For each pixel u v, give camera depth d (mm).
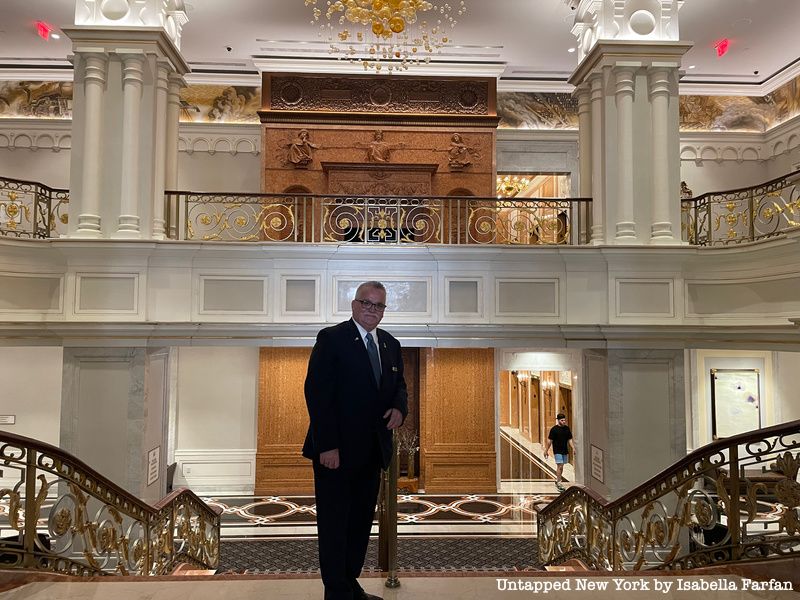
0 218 12984
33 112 13836
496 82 13562
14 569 3723
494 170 13344
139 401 8703
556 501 7871
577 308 9195
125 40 9008
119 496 5141
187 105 14172
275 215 12086
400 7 8633
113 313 8773
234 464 13516
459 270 9203
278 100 13352
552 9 11469
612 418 8969
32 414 13234
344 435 2920
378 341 3123
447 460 13453
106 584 3379
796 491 3660
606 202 9344
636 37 9641
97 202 8891
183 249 8773
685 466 4508
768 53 12938
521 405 21094
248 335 9000
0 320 8484
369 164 12531
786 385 13586
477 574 3494
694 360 13711
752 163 14656
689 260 9195
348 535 3043
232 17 11844
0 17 11711
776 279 8688
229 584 3346
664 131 9312
